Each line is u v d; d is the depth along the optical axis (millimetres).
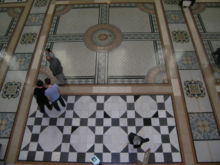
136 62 5922
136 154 4543
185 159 4461
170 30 6555
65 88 5492
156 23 6770
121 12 7133
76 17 7066
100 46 6301
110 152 4586
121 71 5773
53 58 4797
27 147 4703
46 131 4895
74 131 4875
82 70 5836
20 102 5301
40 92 4469
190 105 5121
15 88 5523
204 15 6875
